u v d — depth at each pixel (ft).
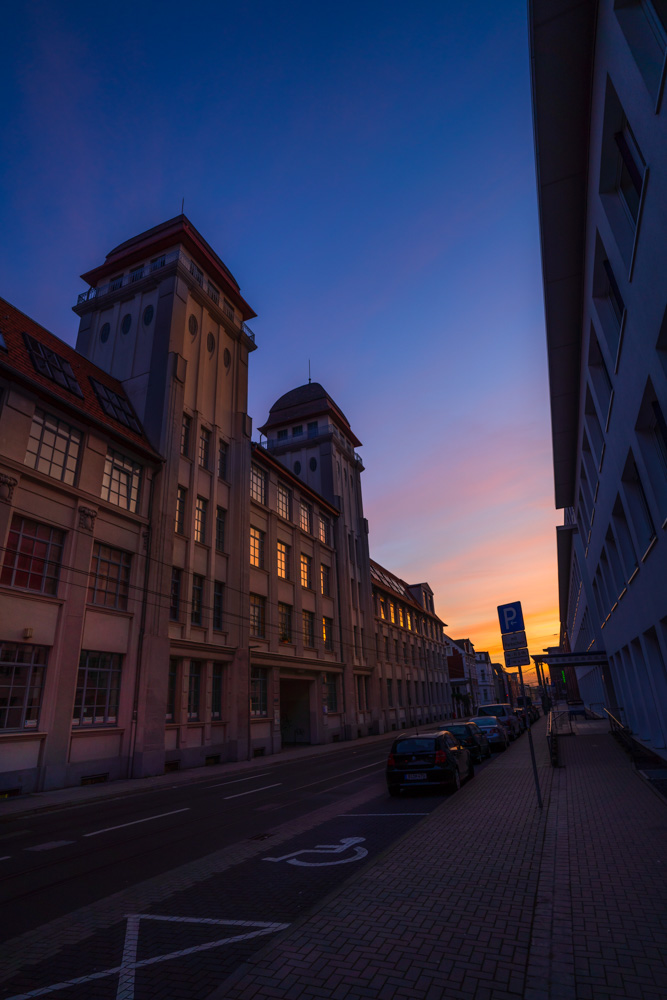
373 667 144.15
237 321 100.53
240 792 48.16
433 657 221.05
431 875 19.97
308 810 37.29
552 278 46.34
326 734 112.47
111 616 62.90
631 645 53.42
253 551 98.22
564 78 32.78
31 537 55.16
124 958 14.96
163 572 69.92
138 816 38.37
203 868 23.86
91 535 61.16
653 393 31.09
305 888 20.38
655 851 21.04
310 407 153.79
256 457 103.35
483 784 42.32
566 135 35.76
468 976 12.55
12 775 49.14
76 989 13.32
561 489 87.66
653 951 13.15
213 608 81.05
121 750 60.85
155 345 81.71
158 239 88.74
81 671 58.65
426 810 35.06
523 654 34.65
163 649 67.26
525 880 19.07
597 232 36.96
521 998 11.56
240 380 99.09
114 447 67.26
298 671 105.81
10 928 17.56
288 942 14.66
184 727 70.18
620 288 32.86
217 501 86.89
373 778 53.06
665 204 22.54
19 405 55.26
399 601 187.42
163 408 76.89
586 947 13.55
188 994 12.81
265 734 89.66
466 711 259.60
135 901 19.79
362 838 28.12
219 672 81.00
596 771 43.98
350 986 12.32
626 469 40.93
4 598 51.13
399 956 13.66
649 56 23.49
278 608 102.94
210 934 16.38
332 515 137.59
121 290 89.51
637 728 58.90
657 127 22.22
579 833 24.72
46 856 27.55
